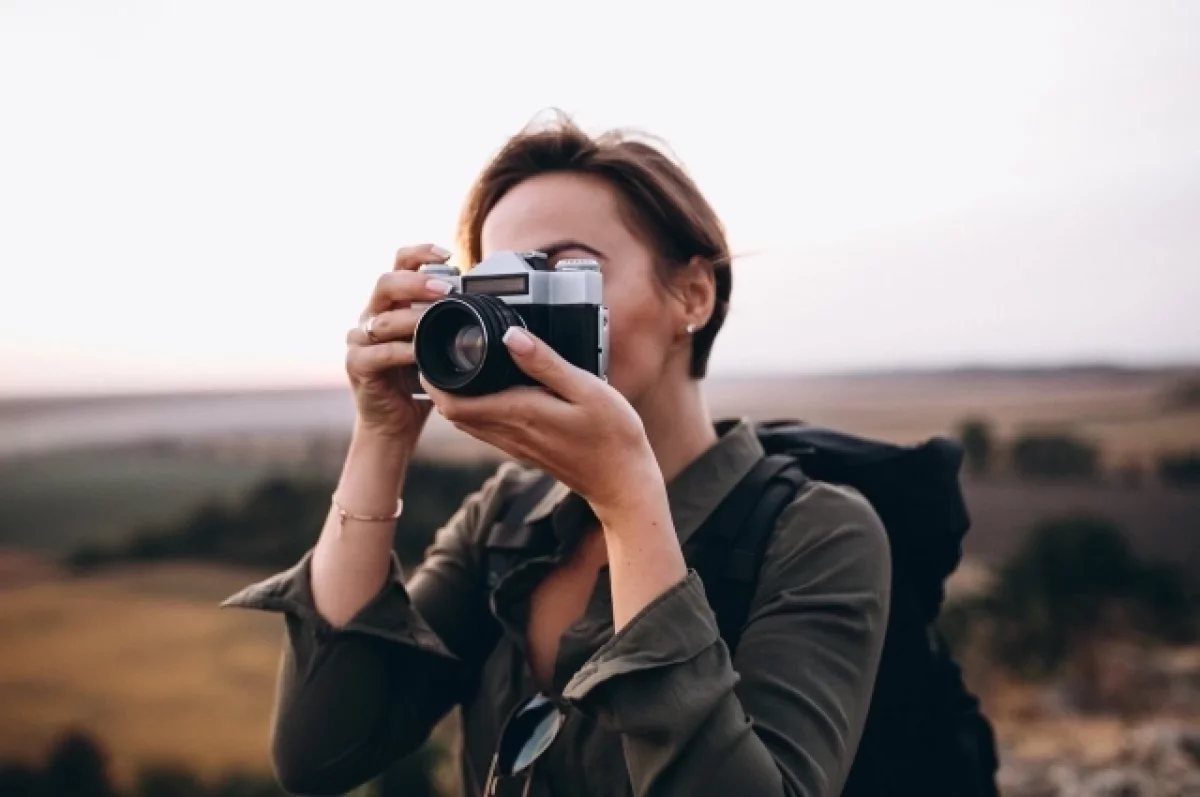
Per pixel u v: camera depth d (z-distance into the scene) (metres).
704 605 0.87
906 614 1.15
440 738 2.95
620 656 0.84
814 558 1.00
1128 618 3.43
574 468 0.91
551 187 1.12
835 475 1.19
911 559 1.17
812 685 0.91
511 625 1.12
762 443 1.27
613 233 1.10
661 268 1.12
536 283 0.97
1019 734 3.08
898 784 1.12
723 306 1.19
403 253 1.17
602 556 1.09
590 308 0.98
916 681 1.13
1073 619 3.46
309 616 1.13
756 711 0.90
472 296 0.95
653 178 1.12
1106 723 3.10
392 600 1.14
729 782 0.80
